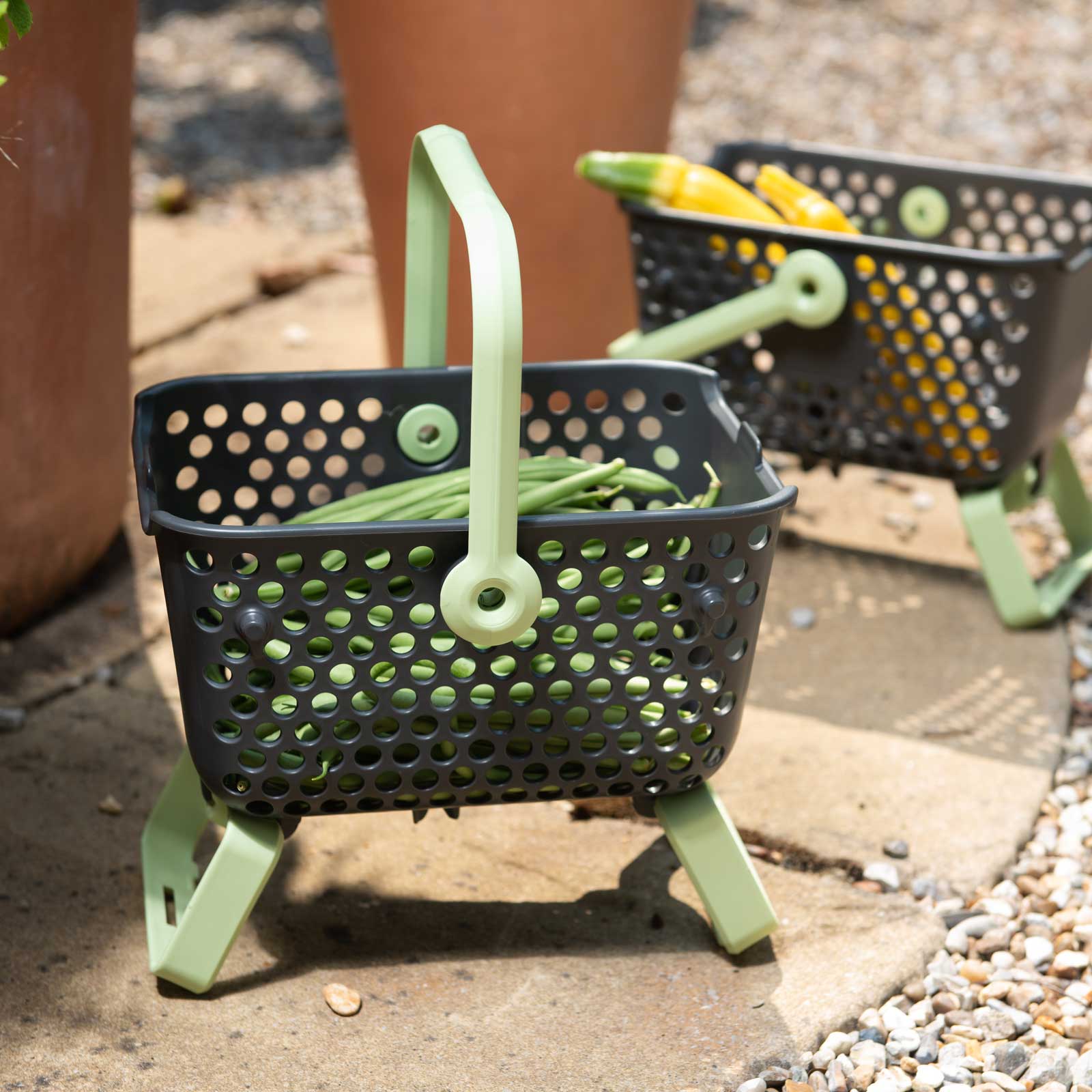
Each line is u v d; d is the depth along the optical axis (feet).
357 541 3.64
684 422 4.68
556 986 4.25
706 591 3.83
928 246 5.77
